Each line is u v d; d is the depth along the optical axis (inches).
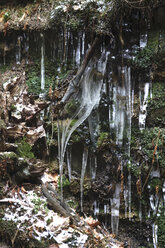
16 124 94.7
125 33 94.3
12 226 83.2
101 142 94.7
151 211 90.4
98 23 93.8
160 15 93.0
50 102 100.7
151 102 92.6
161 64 92.7
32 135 95.3
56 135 98.8
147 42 93.7
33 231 80.7
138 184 90.6
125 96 94.7
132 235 92.4
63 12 99.0
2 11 113.1
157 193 89.6
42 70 103.9
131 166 91.8
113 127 94.9
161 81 93.4
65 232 80.7
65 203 90.4
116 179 93.4
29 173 88.7
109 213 93.6
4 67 109.5
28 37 105.8
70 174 97.0
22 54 107.9
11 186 88.6
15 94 100.2
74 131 97.1
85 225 88.0
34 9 107.7
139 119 93.3
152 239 90.1
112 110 95.3
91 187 94.7
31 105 98.3
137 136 93.0
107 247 82.5
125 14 92.4
